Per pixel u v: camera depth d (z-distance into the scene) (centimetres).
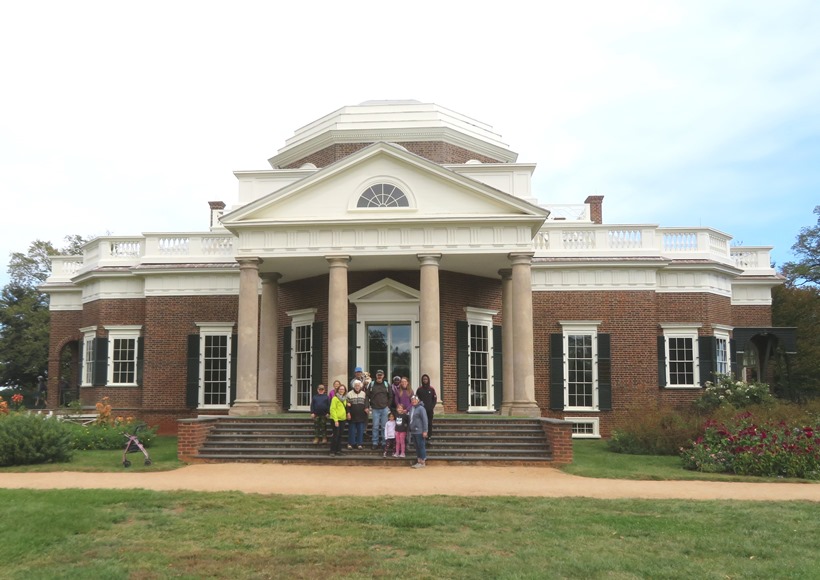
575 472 1966
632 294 3231
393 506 1416
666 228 3350
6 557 1097
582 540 1180
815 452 1959
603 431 3150
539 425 2348
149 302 3356
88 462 2133
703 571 1028
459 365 2988
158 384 3309
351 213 2712
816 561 1085
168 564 1059
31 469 1983
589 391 3203
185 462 2172
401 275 2997
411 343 2950
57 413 3173
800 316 4116
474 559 1075
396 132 3478
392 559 1078
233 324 3309
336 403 2183
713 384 3153
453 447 2245
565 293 3250
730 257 3525
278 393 3194
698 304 3275
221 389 3297
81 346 3712
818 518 1349
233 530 1238
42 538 1176
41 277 6059
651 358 3188
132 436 2094
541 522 1295
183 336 3331
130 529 1247
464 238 2653
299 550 1120
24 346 5478
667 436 2469
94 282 3512
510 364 2845
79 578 994
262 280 2980
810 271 5719
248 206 2692
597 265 3222
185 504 1425
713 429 2208
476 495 1573
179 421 2220
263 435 2328
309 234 2686
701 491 1680
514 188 3291
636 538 1200
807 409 2619
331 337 2623
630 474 1925
